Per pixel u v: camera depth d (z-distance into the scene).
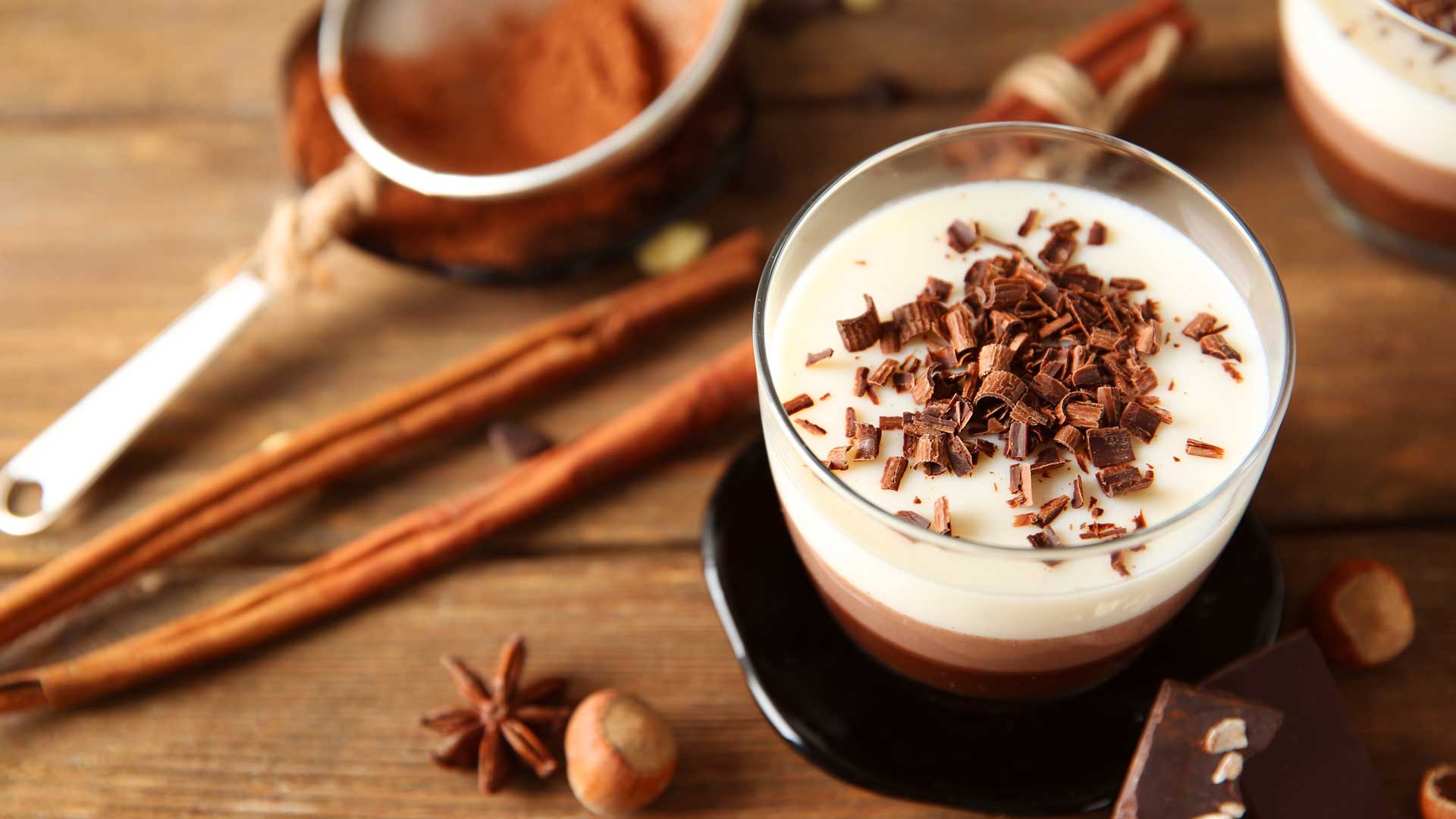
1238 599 0.43
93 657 0.44
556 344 0.48
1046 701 0.43
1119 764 0.42
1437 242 0.47
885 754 0.42
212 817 0.43
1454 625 0.44
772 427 0.39
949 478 0.40
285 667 0.45
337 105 0.49
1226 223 0.40
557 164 0.48
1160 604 0.40
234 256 0.50
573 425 0.48
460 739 0.43
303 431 0.47
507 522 0.46
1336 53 0.45
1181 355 0.41
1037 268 0.41
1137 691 0.43
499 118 0.50
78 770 0.44
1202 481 0.39
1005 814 0.42
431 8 0.51
